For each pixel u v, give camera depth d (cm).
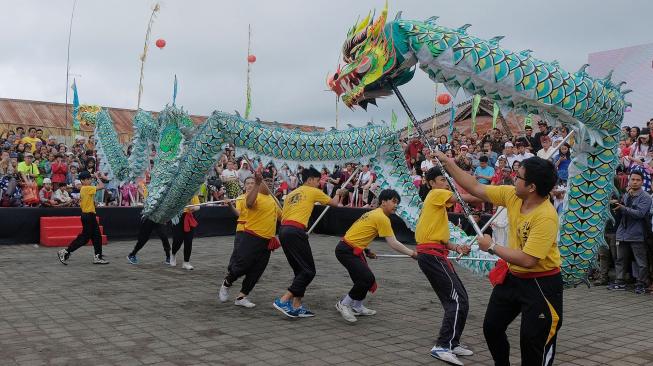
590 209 573
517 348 507
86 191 984
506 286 362
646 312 666
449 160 407
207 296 729
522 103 552
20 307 644
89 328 553
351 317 597
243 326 572
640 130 1200
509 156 1146
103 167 1477
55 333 532
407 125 1778
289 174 1577
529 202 353
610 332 568
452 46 541
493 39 561
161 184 932
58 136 2350
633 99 1352
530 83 532
